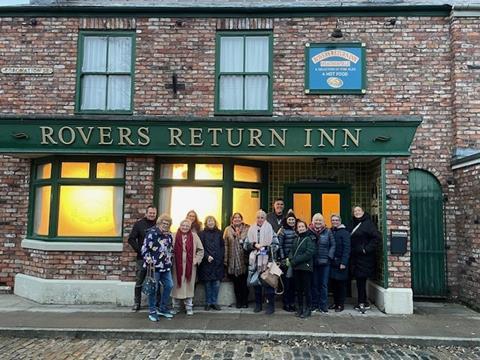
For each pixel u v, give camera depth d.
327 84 9.63
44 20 9.91
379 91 9.59
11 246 9.70
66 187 9.23
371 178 9.61
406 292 8.22
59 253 8.91
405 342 6.68
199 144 8.73
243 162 9.39
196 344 6.61
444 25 9.70
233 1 10.49
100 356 6.04
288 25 9.79
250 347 6.50
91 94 9.81
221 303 8.77
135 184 8.92
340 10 9.70
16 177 9.81
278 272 7.85
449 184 9.47
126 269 8.69
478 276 8.48
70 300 8.74
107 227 9.13
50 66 9.81
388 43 9.68
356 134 8.56
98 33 9.88
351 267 8.48
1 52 9.88
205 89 9.69
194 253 8.13
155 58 9.75
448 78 9.60
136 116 8.68
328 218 9.80
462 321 7.66
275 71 9.71
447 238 9.45
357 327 7.21
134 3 10.28
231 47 9.88
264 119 8.55
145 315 7.88
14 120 8.69
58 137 8.74
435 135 9.54
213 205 9.22
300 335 6.79
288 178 9.88
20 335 6.89
